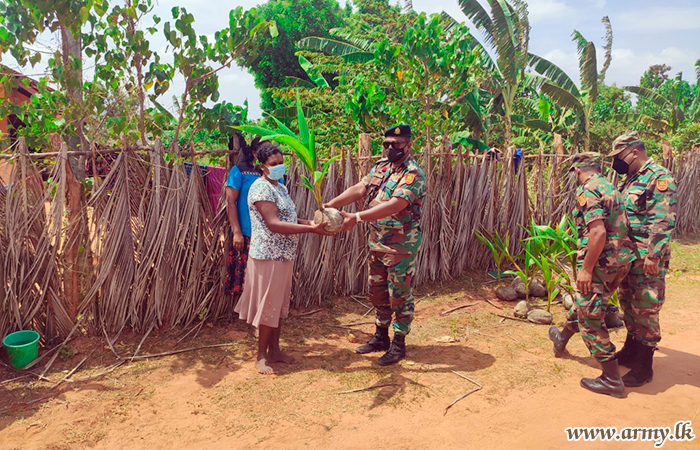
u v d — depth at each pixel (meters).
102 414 3.03
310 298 5.04
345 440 2.80
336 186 5.06
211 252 4.40
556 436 2.85
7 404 3.11
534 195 7.02
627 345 3.80
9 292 3.72
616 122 18.70
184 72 4.26
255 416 3.04
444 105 7.75
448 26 13.17
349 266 5.28
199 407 3.15
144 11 4.16
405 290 3.76
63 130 4.11
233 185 4.13
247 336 4.28
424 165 5.68
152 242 4.10
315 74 13.28
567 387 3.46
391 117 7.30
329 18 23.64
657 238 3.38
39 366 3.60
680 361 3.92
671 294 5.78
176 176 4.18
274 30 4.53
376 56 7.27
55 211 3.79
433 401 3.24
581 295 3.37
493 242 6.39
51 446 2.70
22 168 3.67
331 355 3.98
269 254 3.48
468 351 4.08
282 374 3.62
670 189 3.44
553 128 15.58
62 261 3.91
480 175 6.20
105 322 4.04
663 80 32.47
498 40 12.05
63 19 3.72
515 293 5.47
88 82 4.06
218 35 4.37
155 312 4.20
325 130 9.35
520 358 3.95
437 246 5.89
